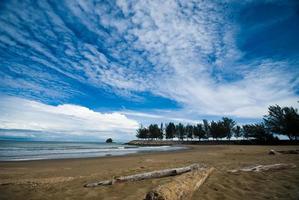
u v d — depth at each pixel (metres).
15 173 8.14
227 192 4.76
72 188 5.47
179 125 91.44
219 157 13.88
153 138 102.38
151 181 6.00
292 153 15.66
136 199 4.36
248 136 64.25
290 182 5.58
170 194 4.03
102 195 4.75
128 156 17.30
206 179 6.05
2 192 5.16
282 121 44.50
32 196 4.83
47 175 7.62
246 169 7.38
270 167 7.55
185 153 19.89
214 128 69.75
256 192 4.73
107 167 9.75
